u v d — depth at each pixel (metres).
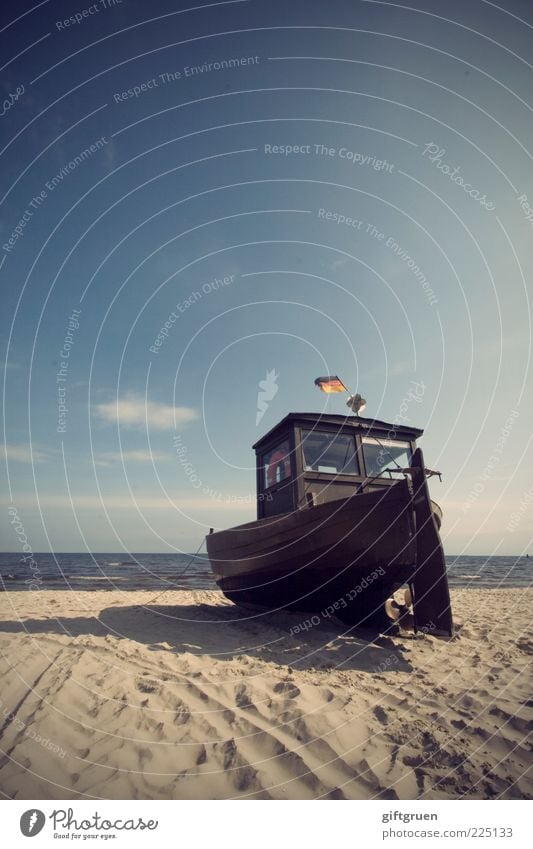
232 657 5.16
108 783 2.49
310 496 7.07
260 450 9.33
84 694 3.71
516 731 3.12
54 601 10.05
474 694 3.88
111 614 8.17
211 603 11.12
